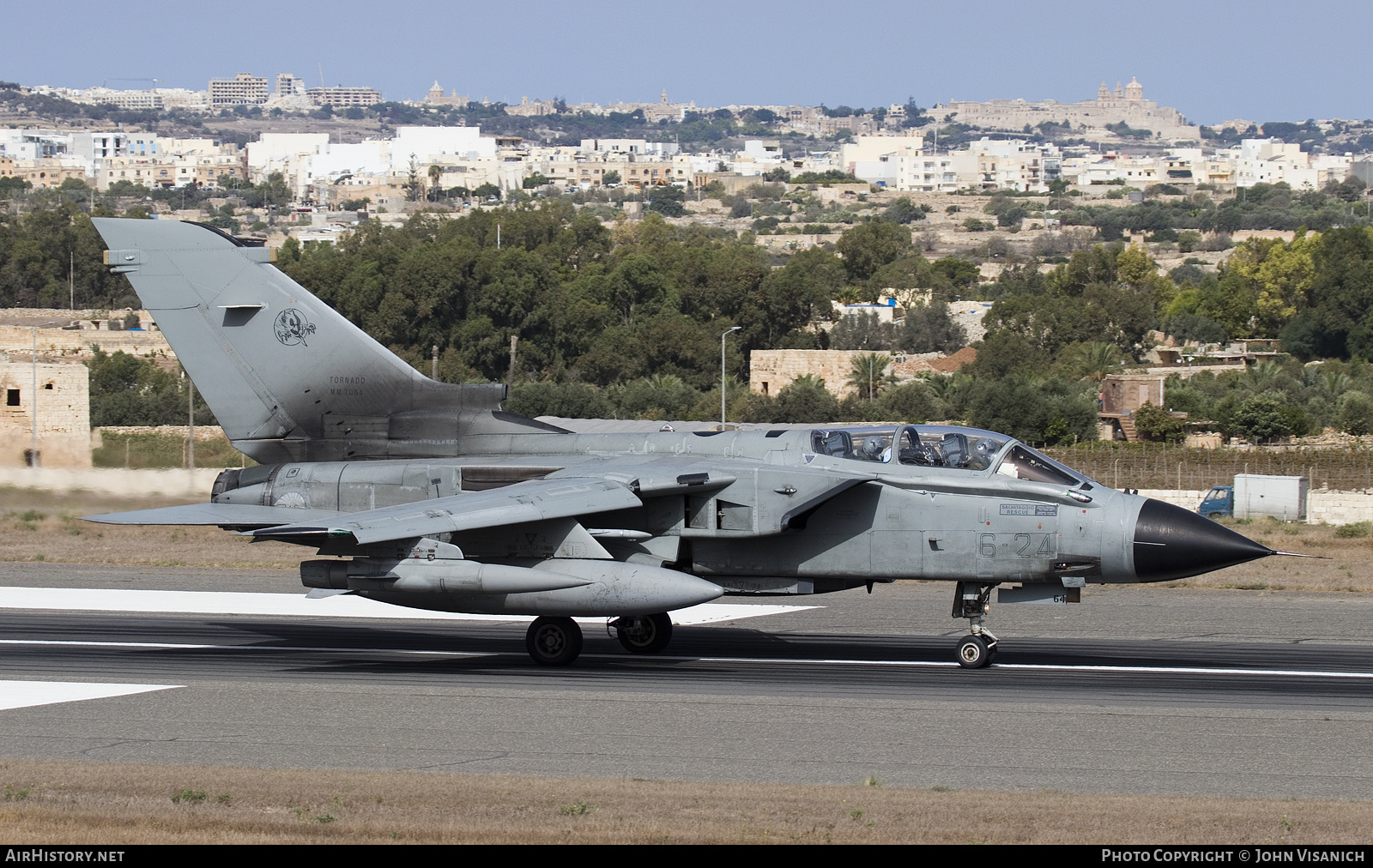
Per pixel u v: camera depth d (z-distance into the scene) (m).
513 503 66.44
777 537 72.12
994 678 67.06
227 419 81.00
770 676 67.69
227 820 41.72
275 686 63.56
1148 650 76.69
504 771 48.06
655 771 48.09
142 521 72.00
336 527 63.53
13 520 136.88
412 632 84.12
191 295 80.62
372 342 79.81
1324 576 110.12
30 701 60.25
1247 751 51.38
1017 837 40.41
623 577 66.81
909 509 70.62
